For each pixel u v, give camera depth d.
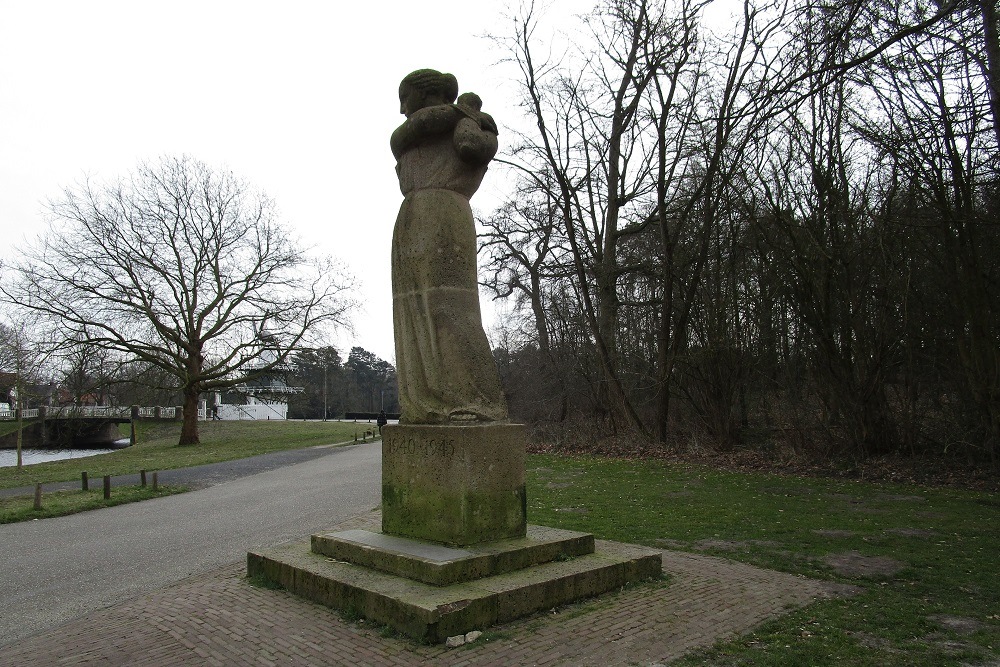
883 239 16.55
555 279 29.00
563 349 30.95
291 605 6.06
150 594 6.98
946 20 13.13
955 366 16.83
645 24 23.03
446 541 6.31
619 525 10.47
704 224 21.88
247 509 14.00
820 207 17.97
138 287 33.69
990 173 14.17
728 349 21.27
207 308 36.12
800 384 20.69
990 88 13.27
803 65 16.83
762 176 19.66
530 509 12.34
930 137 14.47
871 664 4.79
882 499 13.06
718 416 21.92
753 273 21.64
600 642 5.12
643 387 26.06
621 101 26.52
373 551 6.26
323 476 20.39
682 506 12.36
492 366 6.79
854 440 18.23
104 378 33.75
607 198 28.09
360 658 4.80
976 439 16.41
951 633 5.46
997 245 15.55
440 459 6.42
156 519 13.20
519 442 6.71
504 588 5.57
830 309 18.16
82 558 9.64
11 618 6.67
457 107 6.90
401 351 7.00
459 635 5.11
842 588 6.83
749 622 5.69
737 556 8.27
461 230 6.86
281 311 36.16
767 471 17.88
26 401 39.22
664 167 22.55
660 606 6.02
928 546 8.79
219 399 69.12
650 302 25.94
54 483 20.91
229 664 4.82
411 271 6.87
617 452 23.39
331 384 83.12
